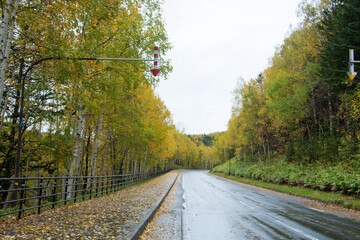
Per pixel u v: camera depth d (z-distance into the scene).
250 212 10.17
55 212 8.38
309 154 22.28
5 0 6.84
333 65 17.48
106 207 9.79
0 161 14.52
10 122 14.39
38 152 14.30
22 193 7.20
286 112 23.73
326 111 23.84
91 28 10.30
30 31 9.36
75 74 9.14
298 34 25.31
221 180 36.41
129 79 12.64
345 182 13.68
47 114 13.63
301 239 6.10
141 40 13.09
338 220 8.51
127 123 18.81
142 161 38.50
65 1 8.23
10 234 5.45
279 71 29.27
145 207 10.03
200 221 8.39
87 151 26.25
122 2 10.54
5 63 6.84
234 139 46.91
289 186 21.08
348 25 15.66
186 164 124.69
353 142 17.28
